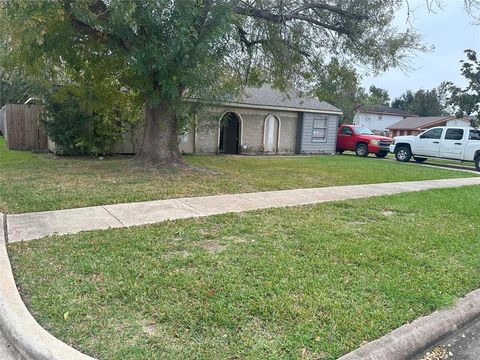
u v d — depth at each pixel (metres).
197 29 7.93
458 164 17.70
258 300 3.10
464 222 6.07
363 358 2.43
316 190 8.53
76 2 6.86
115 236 4.61
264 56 12.12
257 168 12.16
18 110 15.48
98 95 10.88
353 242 4.71
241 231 5.02
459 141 15.53
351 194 8.20
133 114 12.59
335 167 13.35
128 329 2.65
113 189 7.46
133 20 7.10
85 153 13.43
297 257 4.11
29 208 5.84
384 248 4.52
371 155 21.72
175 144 10.62
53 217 5.43
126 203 6.44
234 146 18.39
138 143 14.49
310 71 12.31
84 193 6.99
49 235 4.60
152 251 4.14
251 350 2.46
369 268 3.90
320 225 5.46
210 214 5.93
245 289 3.29
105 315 2.82
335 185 9.40
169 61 7.71
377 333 2.72
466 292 3.49
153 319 2.79
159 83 8.42
